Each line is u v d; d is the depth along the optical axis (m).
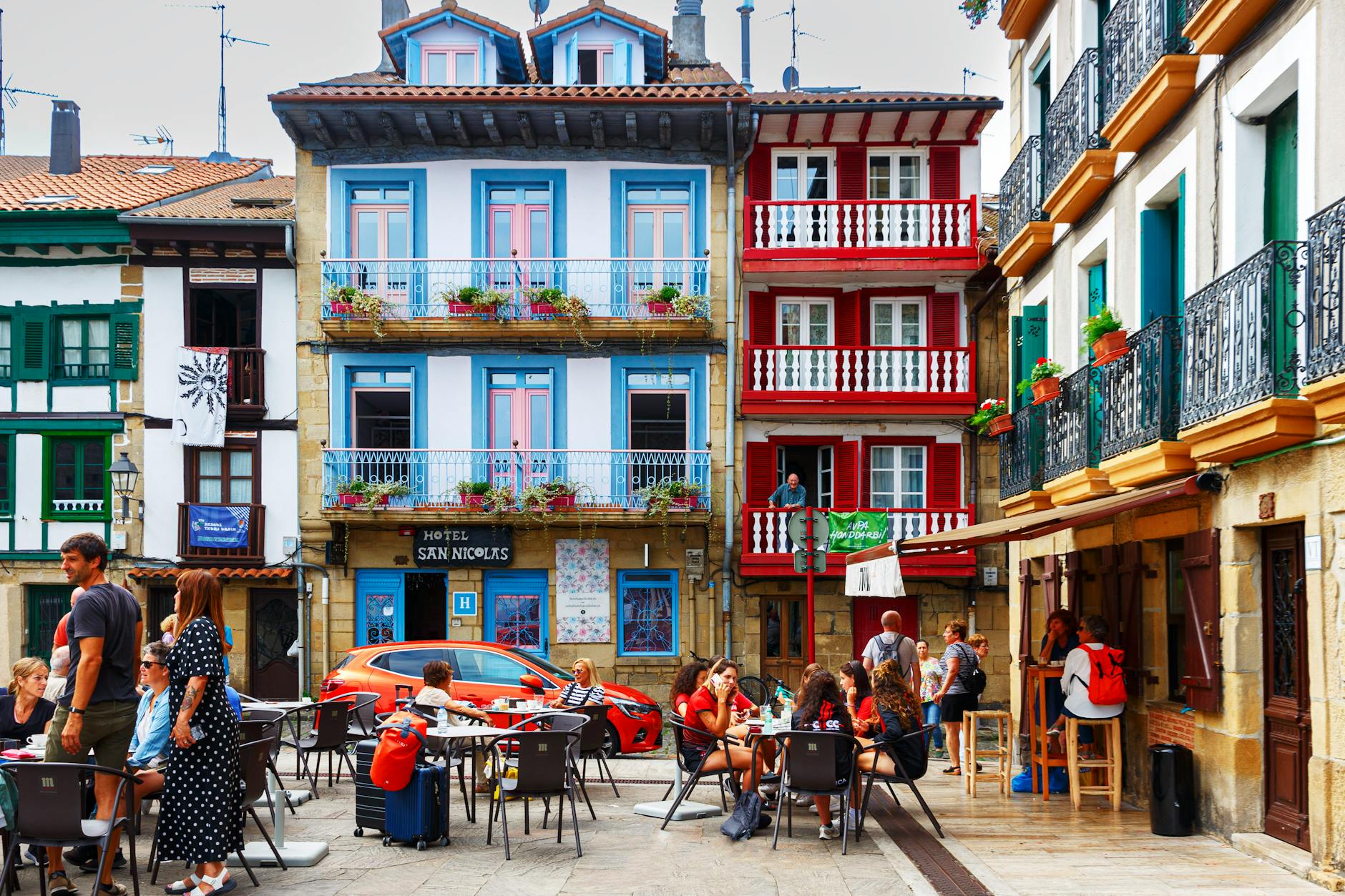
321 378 23.00
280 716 12.16
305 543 22.81
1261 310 8.38
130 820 7.32
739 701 12.30
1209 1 9.30
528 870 8.62
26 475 23.08
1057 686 12.48
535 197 23.42
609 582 22.78
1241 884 7.88
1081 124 13.28
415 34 24.22
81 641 7.62
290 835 10.00
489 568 22.75
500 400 23.28
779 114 22.84
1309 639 8.22
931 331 23.72
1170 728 10.79
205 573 7.68
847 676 11.51
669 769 14.52
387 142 23.22
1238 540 9.42
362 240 23.39
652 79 24.80
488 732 9.32
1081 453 12.62
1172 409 10.22
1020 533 13.32
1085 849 9.15
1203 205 10.30
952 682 13.95
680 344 23.11
